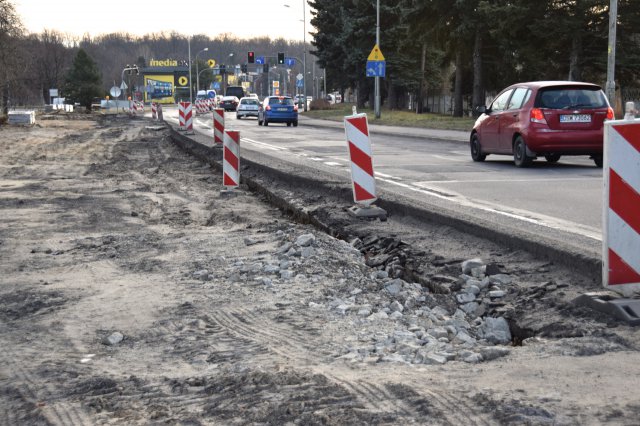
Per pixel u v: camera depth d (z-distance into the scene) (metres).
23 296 6.61
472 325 5.39
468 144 26.06
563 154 16.47
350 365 4.35
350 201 11.09
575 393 3.71
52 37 136.25
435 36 53.97
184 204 12.47
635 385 3.82
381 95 82.88
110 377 4.38
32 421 3.79
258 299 6.14
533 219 9.39
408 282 6.83
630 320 4.87
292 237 8.54
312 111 81.75
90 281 7.07
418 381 3.97
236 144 13.83
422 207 9.24
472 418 3.44
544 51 46.91
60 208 11.98
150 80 180.88
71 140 31.02
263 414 3.62
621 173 5.23
